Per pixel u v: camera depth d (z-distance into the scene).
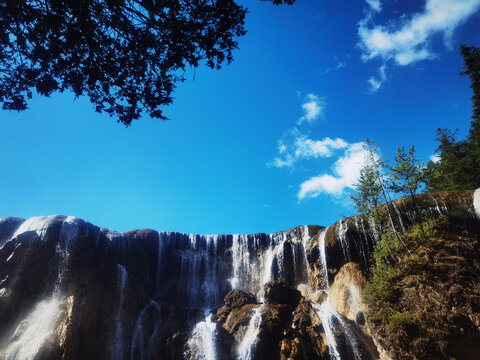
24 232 26.17
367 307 19.52
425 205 23.59
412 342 15.52
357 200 26.66
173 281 35.00
